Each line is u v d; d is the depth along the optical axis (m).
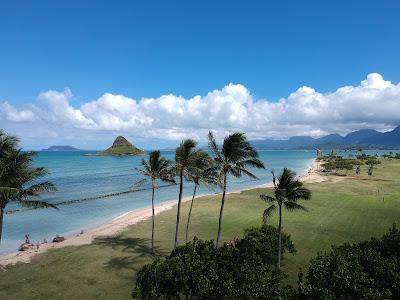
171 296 23.91
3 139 33.19
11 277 38.44
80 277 38.09
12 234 59.62
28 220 70.50
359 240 52.25
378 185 118.44
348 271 20.50
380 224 61.72
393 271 20.94
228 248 25.48
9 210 80.38
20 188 33.69
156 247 49.31
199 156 44.25
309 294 20.14
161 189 118.25
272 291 21.66
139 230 59.06
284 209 75.06
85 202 91.94
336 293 19.88
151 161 46.88
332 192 100.94
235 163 41.66
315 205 78.75
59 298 33.25
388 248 24.38
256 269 23.12
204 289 22.09
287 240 42.69
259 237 41.16
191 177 45.62
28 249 48.78
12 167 32.28
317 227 59.44
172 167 46.78
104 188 120.50
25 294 34.19
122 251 47.25
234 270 22.81
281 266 41.09
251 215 70.00
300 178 144.88
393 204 79.38
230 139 40.69
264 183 137.62
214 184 45.41
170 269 23.62
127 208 83.50
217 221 65.06
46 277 38.25
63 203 89.94
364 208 75.31
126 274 38.94
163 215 71.00
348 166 170.88
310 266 22.55
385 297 18.73
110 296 33.53
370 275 21.44
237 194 99.62
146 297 24.05
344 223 62.31
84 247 49.34
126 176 163.25
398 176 150.50
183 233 57.03
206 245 26.27
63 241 52.94
